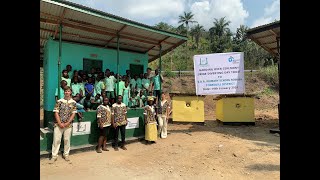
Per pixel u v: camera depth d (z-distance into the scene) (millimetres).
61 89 8789
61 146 7883
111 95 10539
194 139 9602
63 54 10734
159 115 10078
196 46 62906
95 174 6102
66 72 9516
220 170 6359
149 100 9539
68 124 7258
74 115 7469
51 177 5820
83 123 8375
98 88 10336
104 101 8352
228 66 10281
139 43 11875
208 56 10453
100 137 8195
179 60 48281
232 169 6410
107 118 8266
